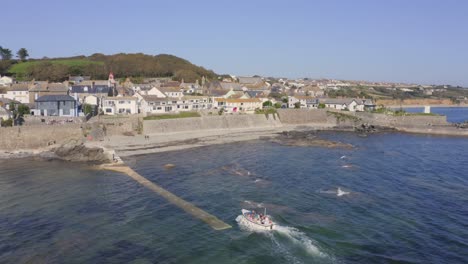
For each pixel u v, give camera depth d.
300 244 37.56
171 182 61.41
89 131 95.38
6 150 84.00
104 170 69.50
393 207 48.88
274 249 36.62
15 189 56.97
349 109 168.25
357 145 101.69
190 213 46.56
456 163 77.00
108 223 43.41
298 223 43.06
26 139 86.19
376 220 44.22
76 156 77.06
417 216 45.66
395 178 64.06
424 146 100.25
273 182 61.41
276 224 42.62
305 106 170.00
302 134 122.19
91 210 47.78
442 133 127.94
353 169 70.94
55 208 48.53
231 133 119.62
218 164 75.38
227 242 38.22
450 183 60.91
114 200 51.78
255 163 76.56
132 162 76.81
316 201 51.28
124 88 152.25
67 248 36.91
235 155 85.38
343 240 38.59
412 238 39.25
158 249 36.72
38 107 104.12
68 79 177.12
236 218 44.78
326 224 42.81
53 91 124.00
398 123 144.25
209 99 145.75
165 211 47.34
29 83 139.50
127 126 104.69
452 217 45.34
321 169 71.00
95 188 57.62
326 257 34.97
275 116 143.12
